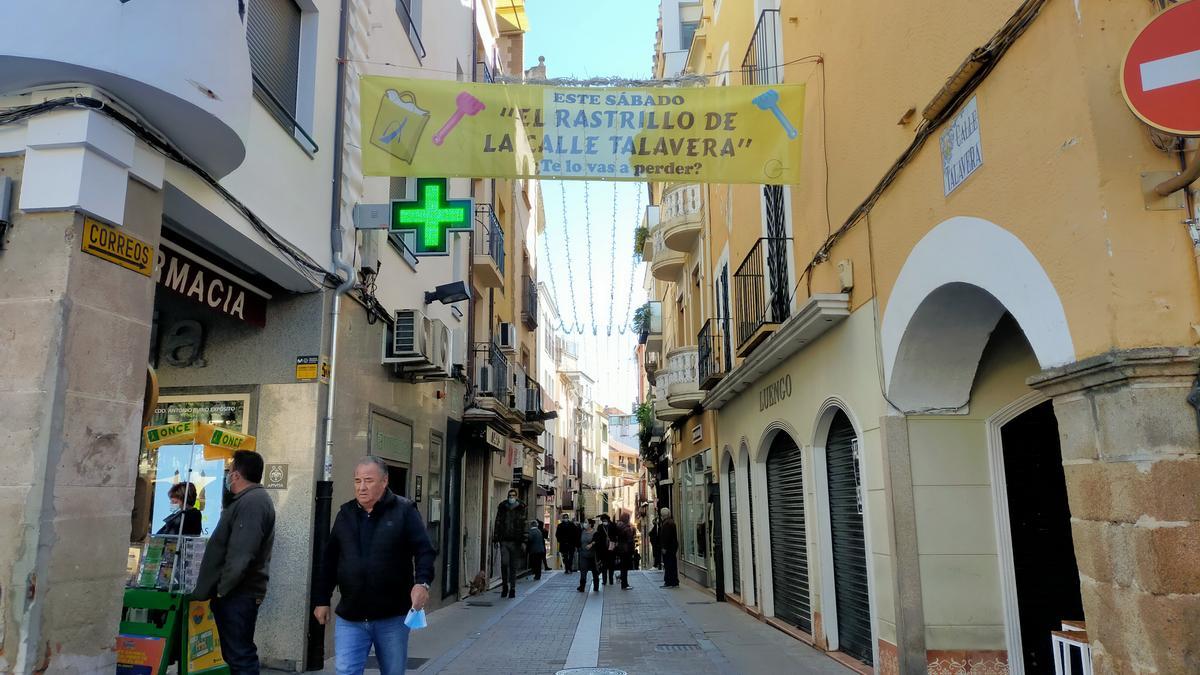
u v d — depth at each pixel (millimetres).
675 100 7762
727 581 15141
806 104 9492
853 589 8328
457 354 14883
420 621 4746
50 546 4367
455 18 15094
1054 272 4395
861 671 7582
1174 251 3873
